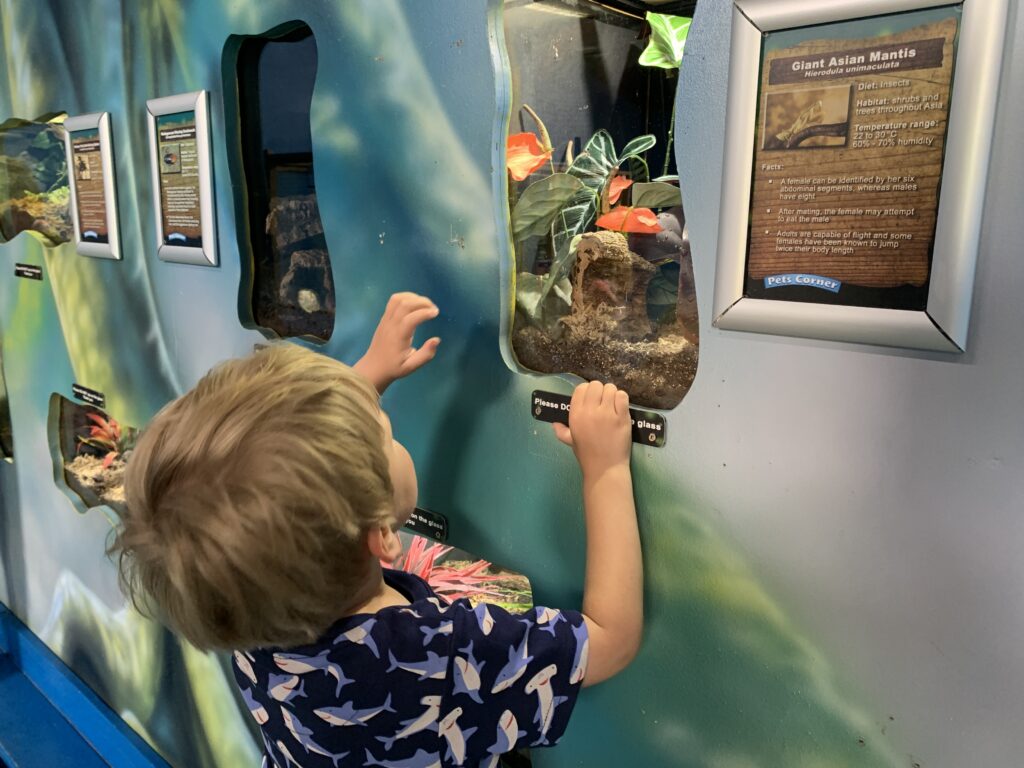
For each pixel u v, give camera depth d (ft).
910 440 2.05
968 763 2.10
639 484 2.65
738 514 2.42
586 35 2.78
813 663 2.35
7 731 6.08
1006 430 1.90
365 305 3.43
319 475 1.99
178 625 2.17
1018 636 1.96
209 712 4.83
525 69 2.85
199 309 4.24
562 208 2.87
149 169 4.32
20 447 6.21
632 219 2.68
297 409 2.06
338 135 3.35
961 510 1.99
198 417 2.08
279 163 3.79
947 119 1.86
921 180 1.92
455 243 3.05
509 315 2.99
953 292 1.89
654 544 2.64
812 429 2.22
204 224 4.01
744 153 2.19
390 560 2.22
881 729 2.25
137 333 4.71
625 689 2.84
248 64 3.79
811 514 2.27
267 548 1.95
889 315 2.00
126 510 2.18
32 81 5.06
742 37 2.14
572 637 2.39
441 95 2.96
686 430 2.49
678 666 2.67
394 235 3.25
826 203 2.08
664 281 2.72
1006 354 1.87
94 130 4.57
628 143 2.76
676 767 2.75
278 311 3.96
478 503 3.17
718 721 2.60
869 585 2.19
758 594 2.43
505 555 3.12
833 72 2.01
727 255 2.27
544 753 3.19
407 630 2.21
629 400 2.66
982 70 1.78
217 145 3.87
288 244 3.84
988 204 1.84
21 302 5.72
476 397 3.10
